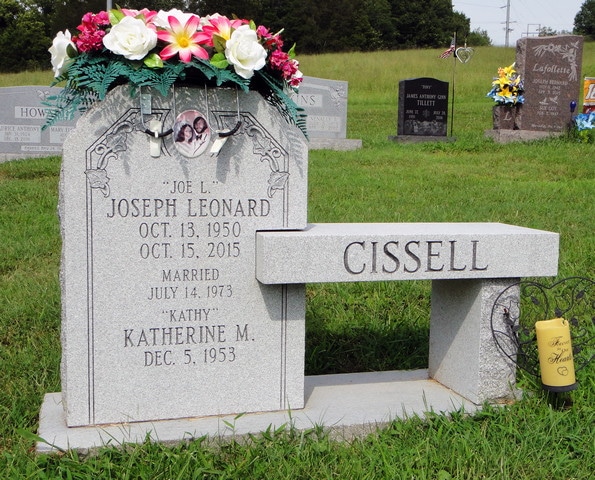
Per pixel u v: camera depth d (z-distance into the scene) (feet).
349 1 114.62
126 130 7.89
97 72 7.81
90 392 8.05
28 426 8.45
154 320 8.13
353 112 50.01
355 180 20.92
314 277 8.09
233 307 8.27
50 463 7.59
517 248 8.49
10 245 13.84
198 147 8.04
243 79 7.95
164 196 8.03
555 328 8.48
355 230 8.49
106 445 7.70
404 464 7.64
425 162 25.05
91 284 7.96
